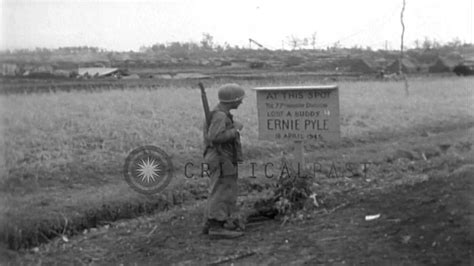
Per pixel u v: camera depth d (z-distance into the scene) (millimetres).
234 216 4352
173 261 3912
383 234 3918
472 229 3875
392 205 4312
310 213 4441
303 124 4648
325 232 4090
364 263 3617
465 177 4508
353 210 4301
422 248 3742
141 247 4148
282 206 4473
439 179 4535
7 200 4500
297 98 4648
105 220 4559
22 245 4289
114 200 4617
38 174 4602
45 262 4027
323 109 4613
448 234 3818
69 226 4445
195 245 4074
